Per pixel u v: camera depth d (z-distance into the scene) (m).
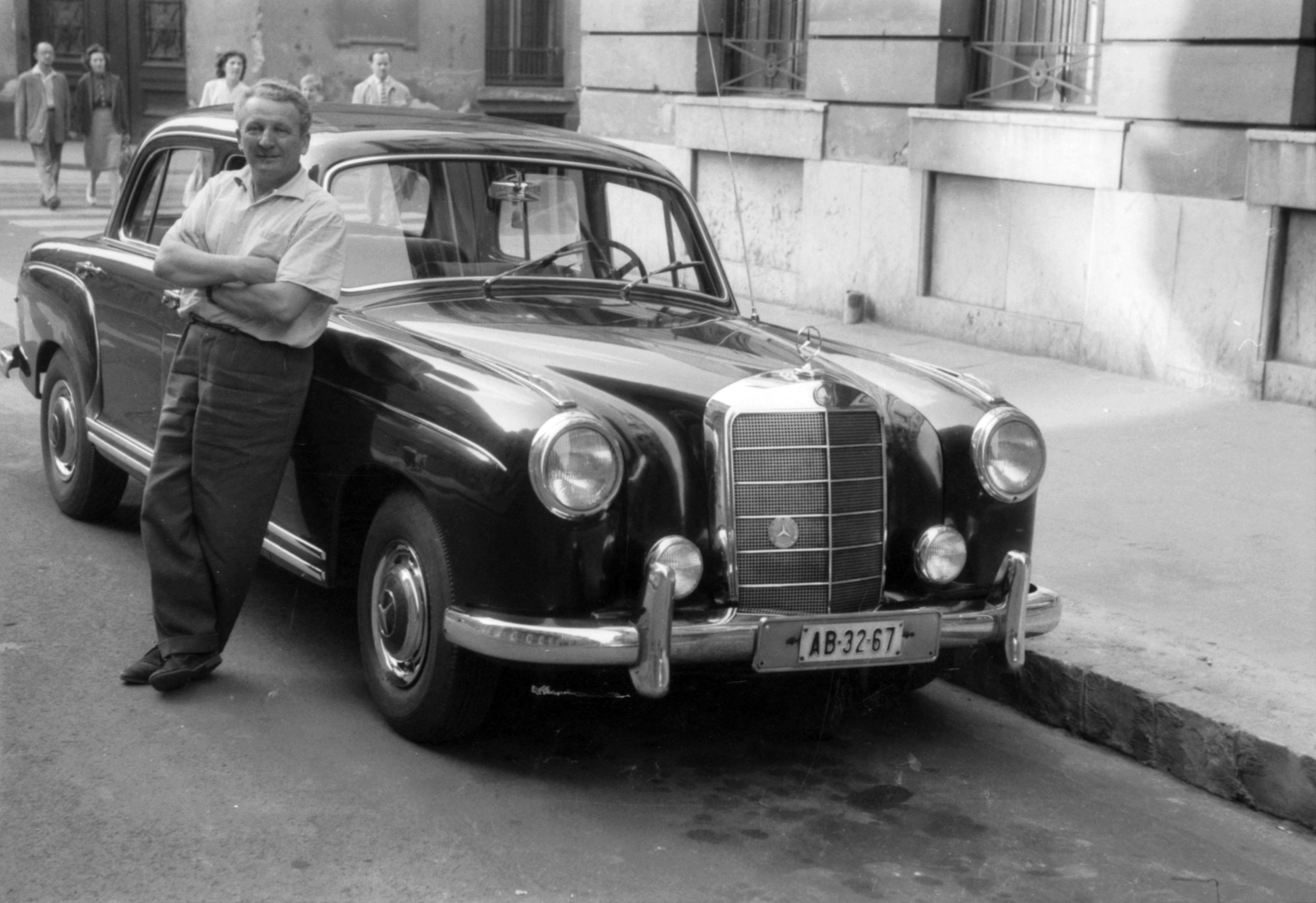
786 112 11.38
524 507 3.74
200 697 4.43
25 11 20.42
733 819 3.88
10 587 5.29
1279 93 8.23
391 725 4.23
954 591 4.27
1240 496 6.76
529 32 15.68
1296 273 8.36
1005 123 9.70
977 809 4.05
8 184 18.45
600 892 3.44
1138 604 5.38
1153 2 8.79
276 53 16.77
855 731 4.57
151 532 4.43
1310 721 4.25
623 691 4.42
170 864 3.45
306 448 4.45
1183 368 8.87
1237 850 3.91
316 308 4.32
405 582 4.10
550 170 5.07
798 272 11.64
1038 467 4.34
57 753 3.99
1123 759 4.50
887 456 4.21
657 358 4.25
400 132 4.96
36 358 6.23
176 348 4.92
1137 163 8.98
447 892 3.39
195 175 5.45
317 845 3.58
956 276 10.37
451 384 3.96
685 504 3.92
